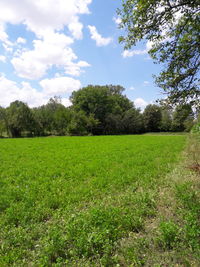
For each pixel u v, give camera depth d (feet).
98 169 29.73
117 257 9.58
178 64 12.16
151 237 11.24
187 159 34.12
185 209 14.08
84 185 22.24
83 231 11.28
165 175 25.13
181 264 9.10
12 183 23.38
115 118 214.07
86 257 9.79
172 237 10.50
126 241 11.09
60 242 10.41
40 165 33.22
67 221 13.23
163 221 12.69
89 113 206.39
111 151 51.39
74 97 219.82
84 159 39.06
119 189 20.51
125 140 98.37
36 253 10.36
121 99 248.73
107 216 12.96
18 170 29.37
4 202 17.02
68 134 179.52
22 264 9.41
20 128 154.92
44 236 11.94
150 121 222.89
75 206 16.56
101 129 215.92
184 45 11.83
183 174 23.29
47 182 23.16
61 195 18.97
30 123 159.43
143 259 9.50
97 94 210.59
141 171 27.68
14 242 11.25
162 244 10.45
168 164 31.45
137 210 14.40
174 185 19.29
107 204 16.49
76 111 208.64
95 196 18.84
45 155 44.65
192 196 15.34
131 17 12.66
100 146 65.82
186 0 10.48
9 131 154.92
